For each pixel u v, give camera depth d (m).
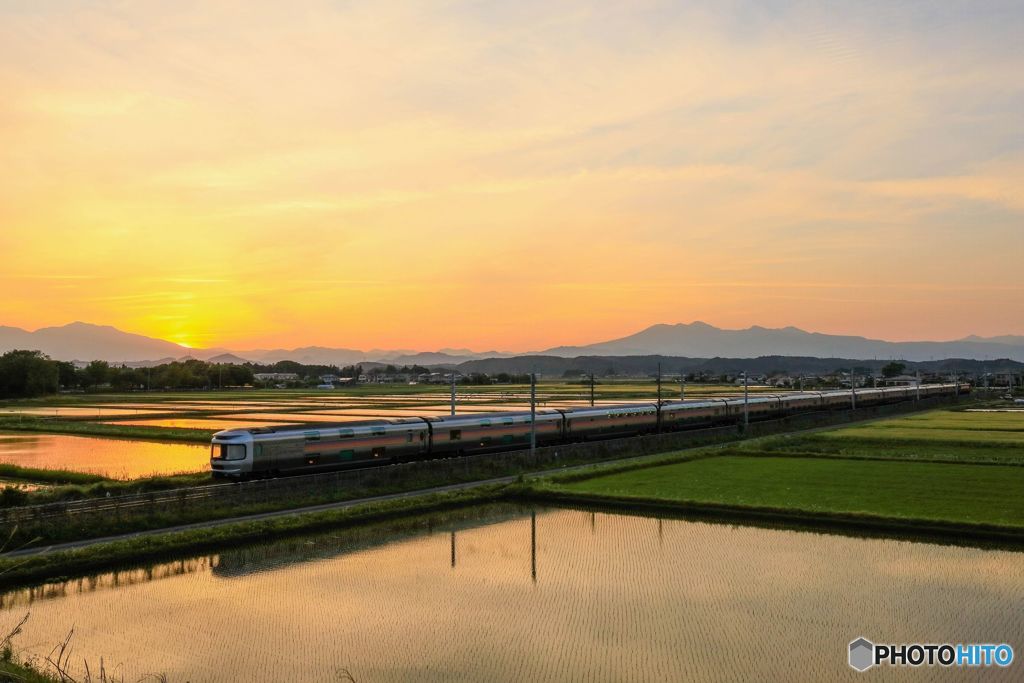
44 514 39.97
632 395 196.00
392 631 28.97
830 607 31.12
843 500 51.22
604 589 33.84
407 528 46.00
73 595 33.44
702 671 25.23
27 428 103.56
